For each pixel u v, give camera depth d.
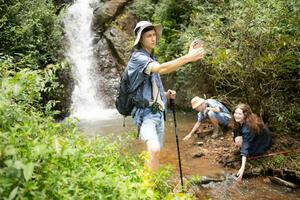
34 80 2.32
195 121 6.52
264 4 5.54
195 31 6.43
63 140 2.00
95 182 1.85
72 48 9.05
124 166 2.63
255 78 5.18
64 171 1.78
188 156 4.89
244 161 4.21
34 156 1.62
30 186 1.49
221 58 5.02
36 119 2.29
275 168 4.25
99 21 9.40
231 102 5.79
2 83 2.00
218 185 4.00
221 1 6.40
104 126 6.60
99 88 8.76
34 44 7.46
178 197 2.21
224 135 5.41
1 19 6.82
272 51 5.01
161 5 8.26
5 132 1.75
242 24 5.07
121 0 9.67
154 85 3.22
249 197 3.74
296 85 5.37
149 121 3.18
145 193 1.94
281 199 3.70
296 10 5.13
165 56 7.50
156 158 3.00
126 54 8.87
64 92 8.03
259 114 5.30
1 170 1.48
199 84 6.86
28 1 7.86
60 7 9.61
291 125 5.20
